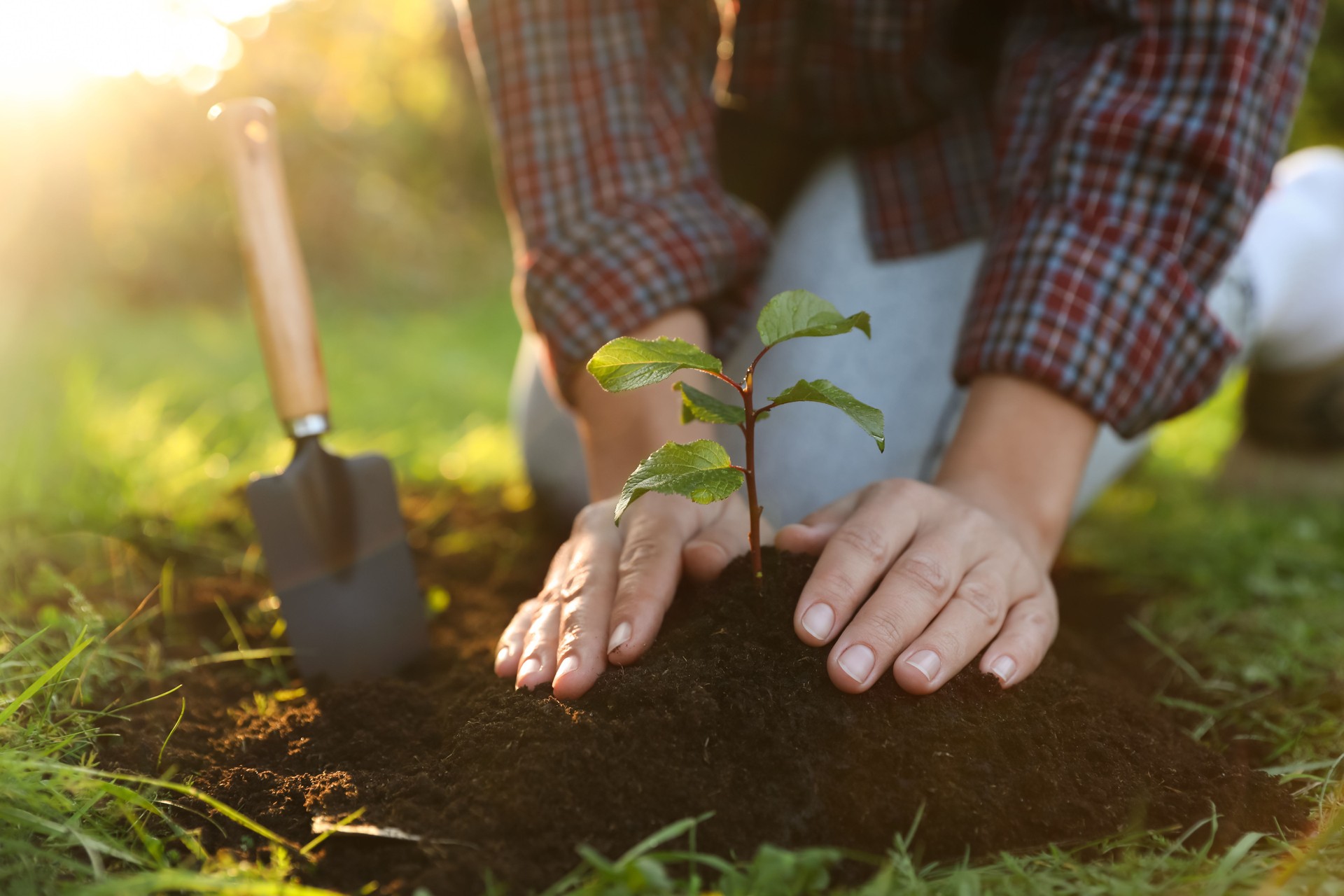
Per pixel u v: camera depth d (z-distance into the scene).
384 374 3.74
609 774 0.71
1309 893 0.64
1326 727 0.98
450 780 0.76
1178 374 1.04
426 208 7.59
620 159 1.28
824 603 0.80
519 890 0.64
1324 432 1.98
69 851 0.72
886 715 0.76
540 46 1.31
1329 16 3.84
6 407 2.43
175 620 1.27
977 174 1.50
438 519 1.82
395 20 3.44
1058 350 0.99
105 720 0.94
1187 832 0.73
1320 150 1.86
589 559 0.91
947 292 1.47
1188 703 1.07
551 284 1.23
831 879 0.67
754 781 0.72
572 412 1.26
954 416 1.41
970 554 0.85
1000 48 1.52
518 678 0.85
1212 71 1.03
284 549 1.16
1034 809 0.73
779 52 1.49
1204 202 1.02
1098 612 1.46
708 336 1.38
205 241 6.36
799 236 1.60
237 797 0.79
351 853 0.70
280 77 3.88
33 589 1.28
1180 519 1.91
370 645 1.14
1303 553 1.64
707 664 0.79
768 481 1.41
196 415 2.71
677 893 0.64
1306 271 1.66
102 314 5.32
